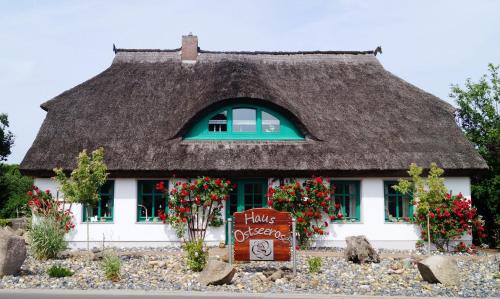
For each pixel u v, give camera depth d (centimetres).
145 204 1661
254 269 1185
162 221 1630
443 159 1653
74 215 1617
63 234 1407
